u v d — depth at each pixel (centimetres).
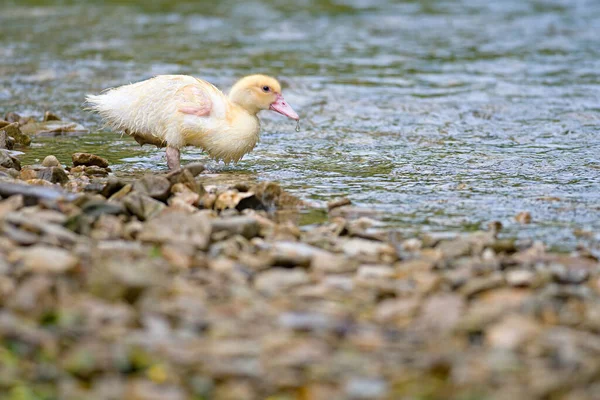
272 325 797
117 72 2319
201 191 1239
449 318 809
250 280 922
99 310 788
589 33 2888
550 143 1667
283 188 1348
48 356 719
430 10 3419
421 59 2516
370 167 1488
